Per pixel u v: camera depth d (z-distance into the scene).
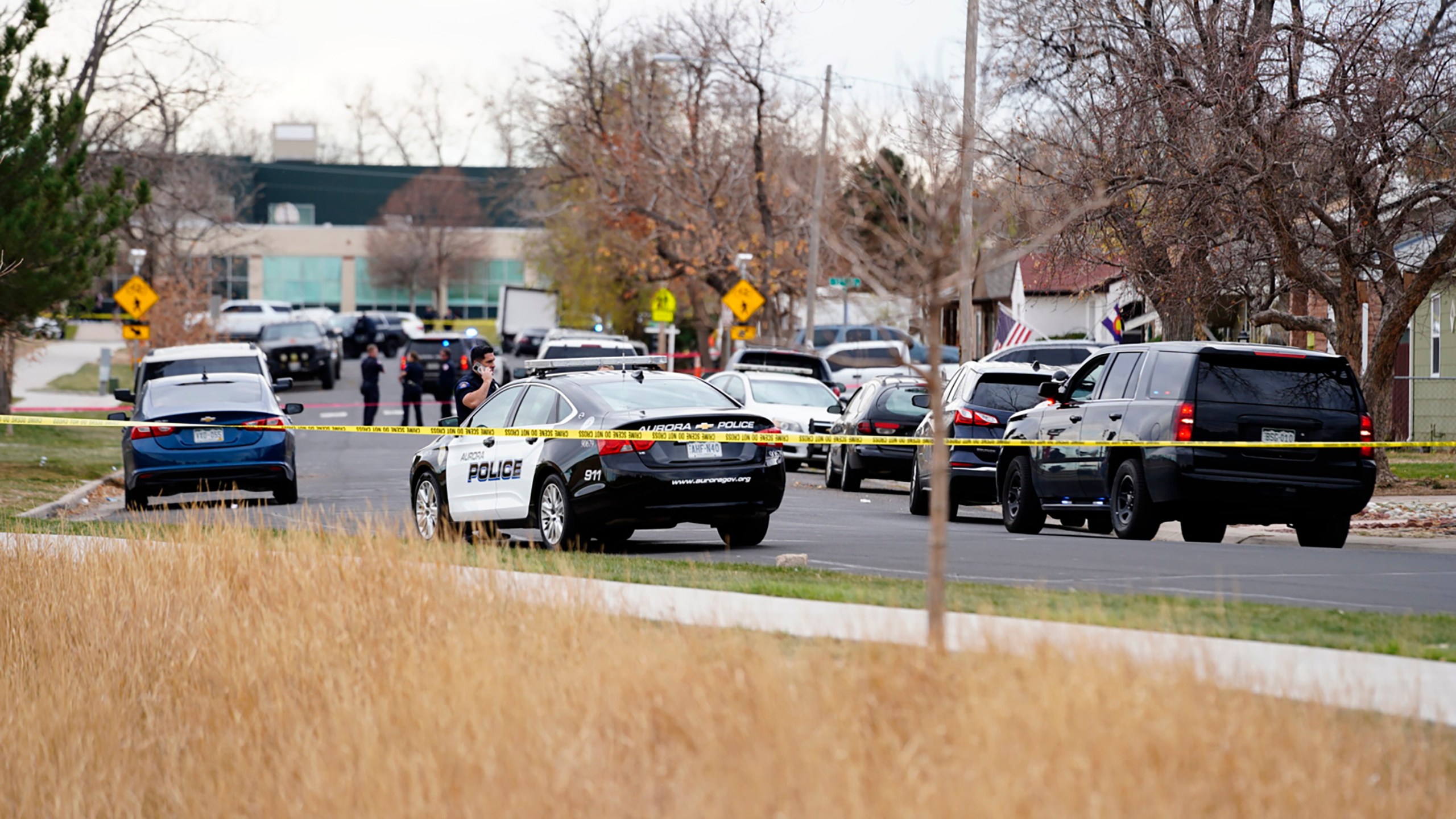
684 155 171.38
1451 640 29.42
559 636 27.69
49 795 26.88
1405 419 102.62
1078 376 56.88
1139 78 71.44
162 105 120.31
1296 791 18.92
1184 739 19.97
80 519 64.31
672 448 47.72
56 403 150.50
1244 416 50.38
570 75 173.62
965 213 66.38
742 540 51.44
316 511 63.03
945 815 18.70
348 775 23.19
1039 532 59.22
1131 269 76.06
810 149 162.50
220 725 27.89
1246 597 36.56
